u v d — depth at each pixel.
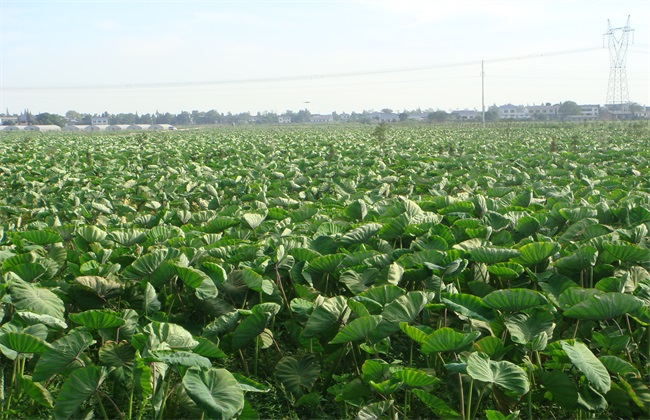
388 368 5.79
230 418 4.83
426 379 5.43
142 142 46.16
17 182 20.00
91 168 25.38
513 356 6.54
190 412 5.75
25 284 7.10
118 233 9.35
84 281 7.54
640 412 5.89
